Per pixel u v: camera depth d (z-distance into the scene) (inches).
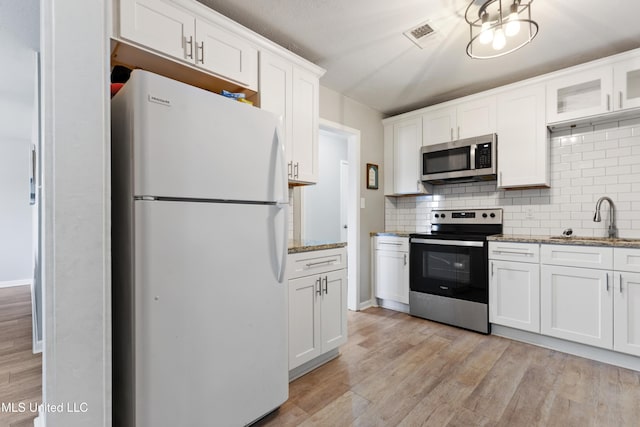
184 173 50.1
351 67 107.7
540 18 79.4
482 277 109.4
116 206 50.4
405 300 132.5
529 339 102.0
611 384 76.9
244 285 58.2
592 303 89.2
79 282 40.7
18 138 200.5
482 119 120.5
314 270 84.9
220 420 54.4
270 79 85.0
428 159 134.6
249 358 59.1
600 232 104.5
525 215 120.3
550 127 110.6
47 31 39.6
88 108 41.6
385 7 77.5
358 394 73.5
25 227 200.5
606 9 75.7
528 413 65.9
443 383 78.0
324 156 191.0
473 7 75.9
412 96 133.4
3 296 165.6
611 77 94.0
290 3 76.1
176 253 49.0
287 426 62.4
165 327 47.8
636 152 98.5
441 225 142.0
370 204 145.6
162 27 64.6
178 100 49.8
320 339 86.1
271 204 64.2
